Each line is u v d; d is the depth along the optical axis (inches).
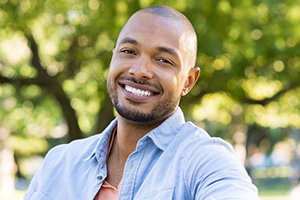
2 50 402.3
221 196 68.5
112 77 82.0
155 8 82.1
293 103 412.8
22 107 447.8
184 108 375.9
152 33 79.8
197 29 308.2
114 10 302.5
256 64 347.9
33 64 377.1
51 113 501.7
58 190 85.4
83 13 333.4
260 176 998.4
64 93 387.2
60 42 375.6
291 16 335.9
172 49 79.8
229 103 435.2
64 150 90.4
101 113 380.8
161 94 80.3
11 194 638.5
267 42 337.7
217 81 351.9
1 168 644.1
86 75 389.1
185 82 86.0
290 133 816.3
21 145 747.4
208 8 296.7
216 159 73.8
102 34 350.3
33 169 960.9
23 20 346.6
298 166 784.3
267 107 418.9
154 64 80.0
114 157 85.7
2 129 631.2
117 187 83.4
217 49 311.9
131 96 80.4
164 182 76.5
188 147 77.7
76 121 395.2
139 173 80.1
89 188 83.3
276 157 1050.7
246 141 841.5
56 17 356.8
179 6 309.6
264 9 333.7
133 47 80.4
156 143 80.7
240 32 319.6
